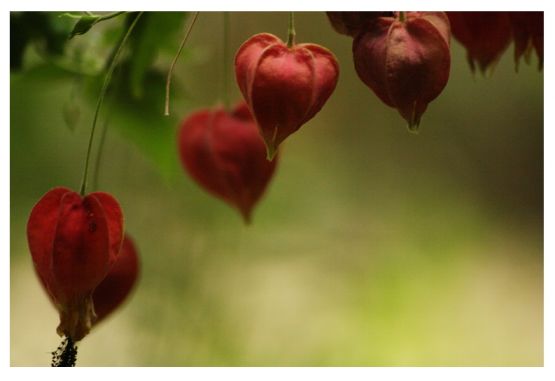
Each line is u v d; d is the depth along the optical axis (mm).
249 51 468
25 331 824
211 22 910
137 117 573
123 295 516
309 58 466
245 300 843
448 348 1038
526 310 1234
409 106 465
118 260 514
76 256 472
